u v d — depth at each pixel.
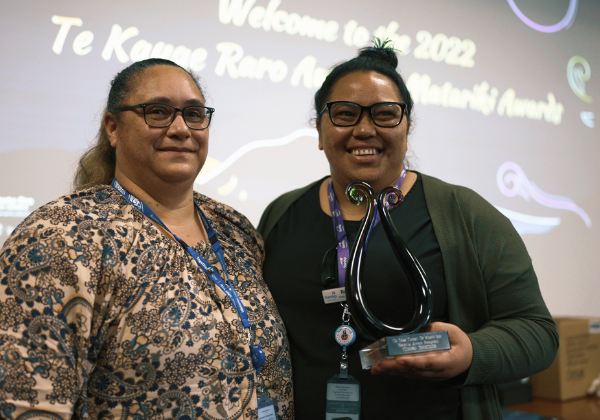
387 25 2.54
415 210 1.19
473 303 1.12
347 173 1.15
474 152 2.71
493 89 2.79
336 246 1.18
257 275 1.18
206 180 2.15
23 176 1.87
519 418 2.10
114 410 0.89
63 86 1.93
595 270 3.03
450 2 2.70
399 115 1.13
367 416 1.07
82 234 0.92
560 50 3.04
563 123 3.01
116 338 0.90
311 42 2.38
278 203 1.40
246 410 0.99
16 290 0.84
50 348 0.83
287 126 2.32
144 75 1.06
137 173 1.07
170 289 0.97
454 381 1.00
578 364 2.48
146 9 2.06
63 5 1.94
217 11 2.19
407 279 1.11
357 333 1.10
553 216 2.93
